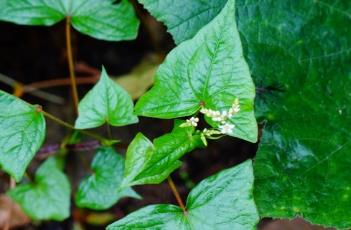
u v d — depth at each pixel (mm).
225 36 457
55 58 682
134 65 669
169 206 475
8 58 676
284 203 514
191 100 469
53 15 536
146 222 471
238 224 466
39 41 680
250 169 468
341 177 521
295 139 528
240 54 457
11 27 671
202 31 459
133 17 538
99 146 557
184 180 644
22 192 566
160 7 528
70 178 656
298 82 540
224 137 641
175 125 475
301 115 533
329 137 531
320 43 546
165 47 664
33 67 680
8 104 484
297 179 520
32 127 486
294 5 543
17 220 646
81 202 538
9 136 482
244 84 458
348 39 551
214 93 464
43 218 567
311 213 512
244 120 460
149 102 469
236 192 468
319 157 526
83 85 678
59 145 570
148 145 463
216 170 640
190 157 646
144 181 465
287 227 624
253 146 636
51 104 671
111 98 493
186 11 528
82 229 648
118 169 535
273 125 530
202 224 470
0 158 480
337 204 514
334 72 547
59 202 565
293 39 542
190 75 466
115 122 497
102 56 677
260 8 537
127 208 648
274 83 536
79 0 538
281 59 539
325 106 538
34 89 668
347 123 536
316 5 547
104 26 537
